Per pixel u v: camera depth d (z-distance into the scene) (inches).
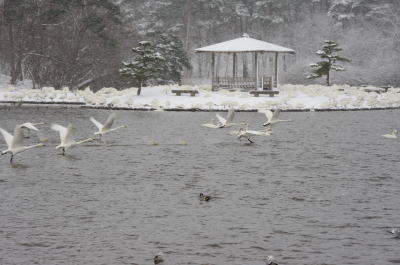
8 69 4463.6
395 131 1937.7
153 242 820.6
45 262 751.1
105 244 812.0
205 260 759.7
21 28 4101.9
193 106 2974.9
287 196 1075.3
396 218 932.0
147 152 1587.1
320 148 1688.0
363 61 5831.7
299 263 752.3
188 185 1167.6
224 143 1785.2
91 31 4365.2
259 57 6382.9
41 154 1525.6
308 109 3048.7
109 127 1302.9
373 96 3417.8
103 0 4254.4
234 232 862.5
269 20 6338.6
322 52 3922.2
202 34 6441.9
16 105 3112.7
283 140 1867.6
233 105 2938.0
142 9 6343.5
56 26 4222.4
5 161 1418.6
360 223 905.5
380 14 6284.5
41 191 1103.6
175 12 6156.5
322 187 1152.8
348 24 6333.7
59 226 885.8
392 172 1314.0
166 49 4453.7
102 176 1250.6
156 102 3004.4
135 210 973.8
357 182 1202.6
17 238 832.9
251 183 1189.7
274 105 2984.7
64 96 3314.5
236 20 6579.7
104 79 4303.6
